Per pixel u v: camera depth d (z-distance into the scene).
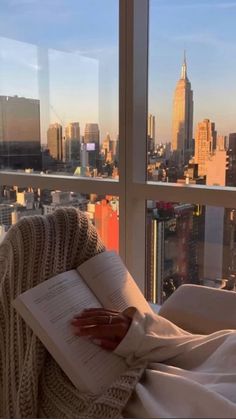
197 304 1.64
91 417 1.02
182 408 1.02
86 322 1.26
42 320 1.21
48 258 1.36
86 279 1.42
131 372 1.18
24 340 1.23
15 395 1.18
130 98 2.28
